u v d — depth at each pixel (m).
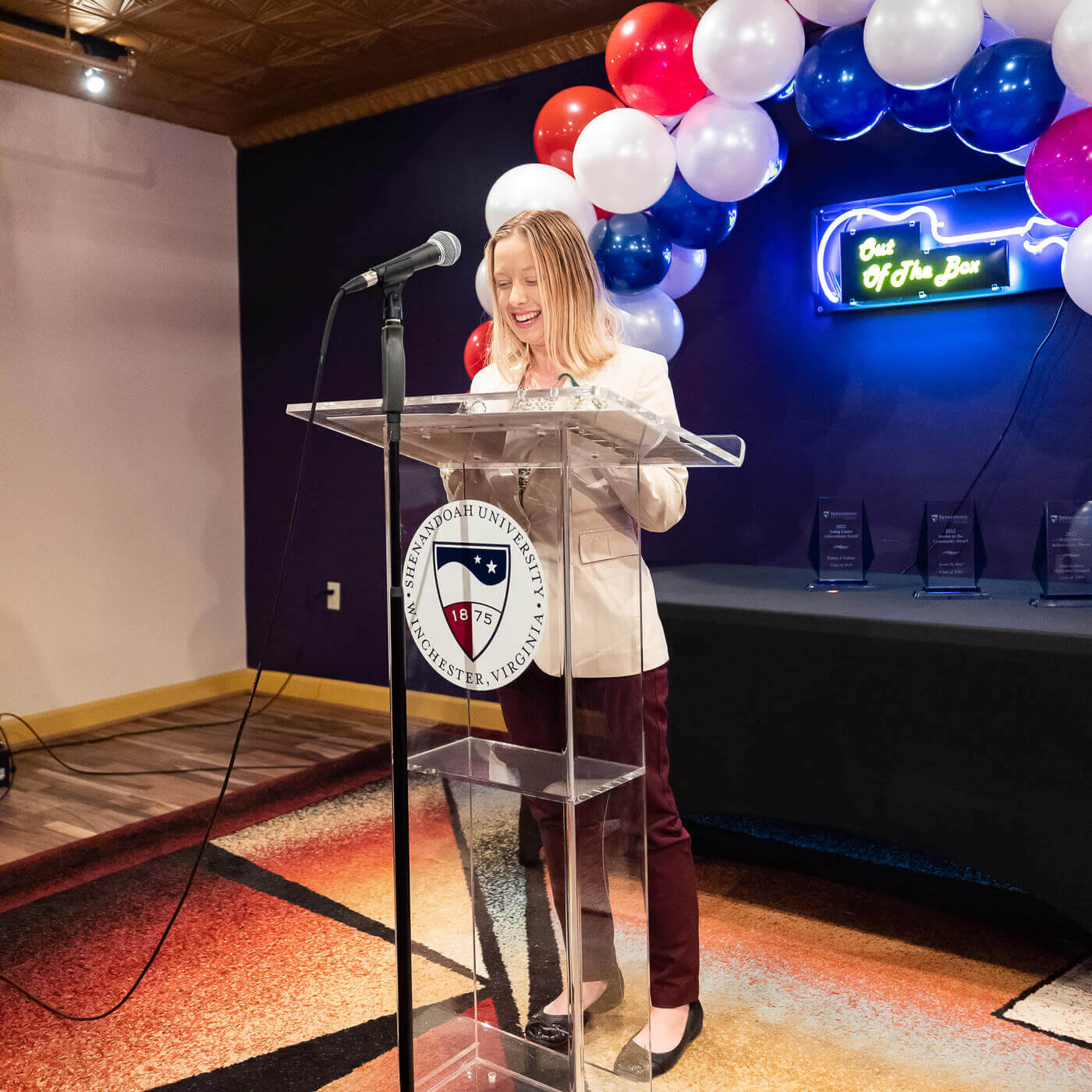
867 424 3.16
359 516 4.50
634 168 2.60
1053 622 2.10
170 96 4.27
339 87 4.20
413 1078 1.39
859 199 3.15
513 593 1.29
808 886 2.55
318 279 4.58
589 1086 1.38
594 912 1.36
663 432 1.20
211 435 4.80
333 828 3.04
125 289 4.44
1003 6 2.23
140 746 4.00
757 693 2.39
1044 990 2.01
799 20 2.51
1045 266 2.81
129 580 4.50
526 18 3.55
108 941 2.34
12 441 4.08
